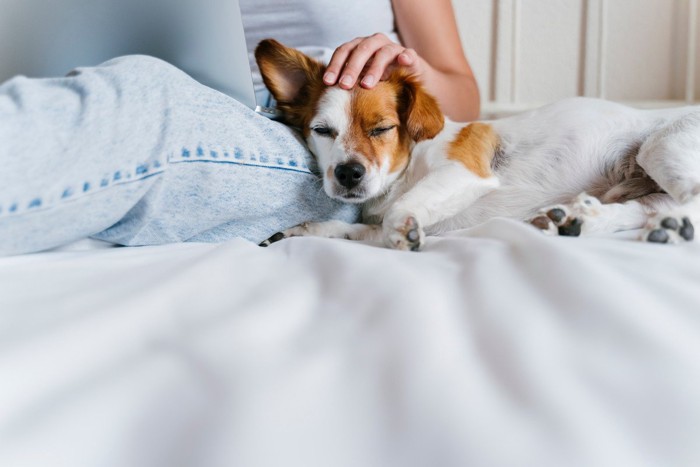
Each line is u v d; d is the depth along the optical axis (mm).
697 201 1068
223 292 635
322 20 1607
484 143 1374
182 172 935
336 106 1241
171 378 473
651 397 445
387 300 583
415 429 419
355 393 462
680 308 566
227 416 423
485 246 769
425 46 1906
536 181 1351
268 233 1168
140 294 597
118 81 879
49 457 393
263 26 1612
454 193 1257
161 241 1026
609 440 403
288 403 440
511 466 382
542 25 2566
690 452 403
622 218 1112
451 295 615
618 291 562
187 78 989
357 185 1204
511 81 2607
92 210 832
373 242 1147
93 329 522
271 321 555
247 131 1043
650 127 1323
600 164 1336
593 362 486
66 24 999
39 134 777
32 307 595
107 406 437
